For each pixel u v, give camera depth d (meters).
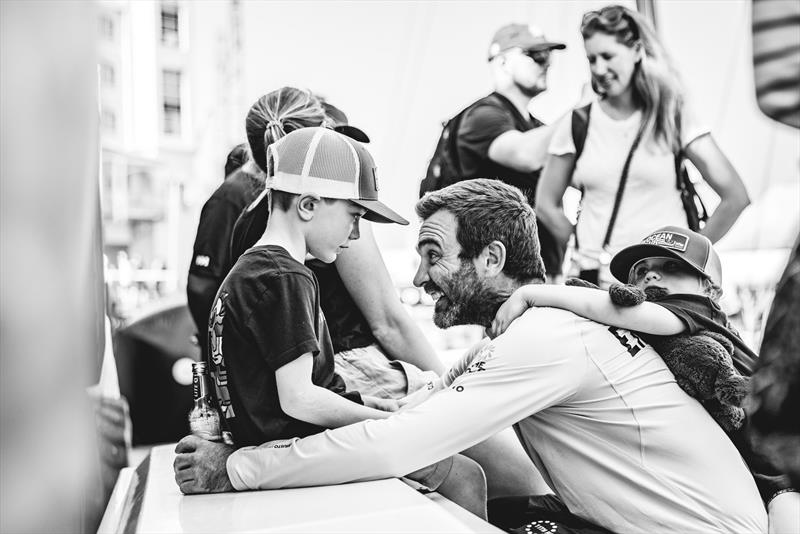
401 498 1.09
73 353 0.93
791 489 1.25
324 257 1.29
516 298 1.35
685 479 1.23
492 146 3.47
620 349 1.28
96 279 1.38
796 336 1.23
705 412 1.29
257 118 1.65
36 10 0.80
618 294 1.26
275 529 0.98
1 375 0.67
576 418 1.29
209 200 2.14
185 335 3.41
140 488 1.41
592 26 3.46
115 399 2.19
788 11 3.38
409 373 1.68
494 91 3.50
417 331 1.80
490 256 1.39
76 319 0.97
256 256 1.22
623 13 3.41
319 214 1.25
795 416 1.21
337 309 1.73
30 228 0.75
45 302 0.79
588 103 3.54
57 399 0.83
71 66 0.96
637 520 1.24
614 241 3.51
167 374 3.33
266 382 1.19
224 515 1.04
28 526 0.71
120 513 1.38
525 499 1.50
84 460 1.06
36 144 0.78
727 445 1.26
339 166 1.24
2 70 0.70
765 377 1.25
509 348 1.23
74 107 0.98
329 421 1.19
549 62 3.51
